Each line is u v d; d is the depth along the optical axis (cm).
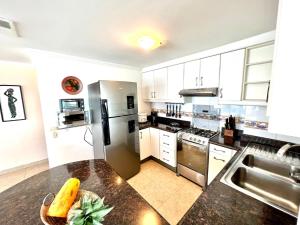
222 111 226
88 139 255
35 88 290
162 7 108
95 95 220
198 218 68
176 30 146
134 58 247
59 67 220
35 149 299
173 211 178
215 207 75
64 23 128
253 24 135
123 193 88
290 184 99
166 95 278
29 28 135
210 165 198
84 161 133
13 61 259
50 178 106
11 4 99
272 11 114
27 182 101
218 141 192
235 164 124
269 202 77
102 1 100
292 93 49
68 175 110
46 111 213
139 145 264
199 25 136
